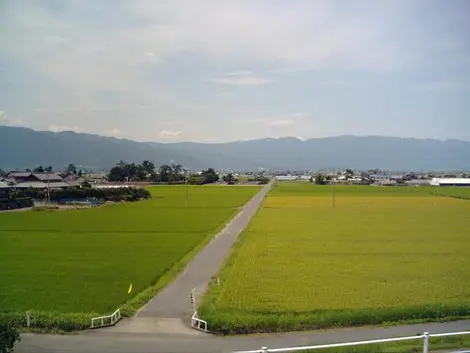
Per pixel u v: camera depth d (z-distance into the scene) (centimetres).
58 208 9531
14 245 4912
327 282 3219
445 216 7831
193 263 3944
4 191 10556
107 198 11369
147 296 2827
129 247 4794
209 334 2145
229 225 6669
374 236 5512
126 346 1986
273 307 2602
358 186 19638
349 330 2181
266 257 4197
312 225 6600
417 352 1828
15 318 2241
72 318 2288
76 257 4244
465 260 4034
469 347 1875
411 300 2734
